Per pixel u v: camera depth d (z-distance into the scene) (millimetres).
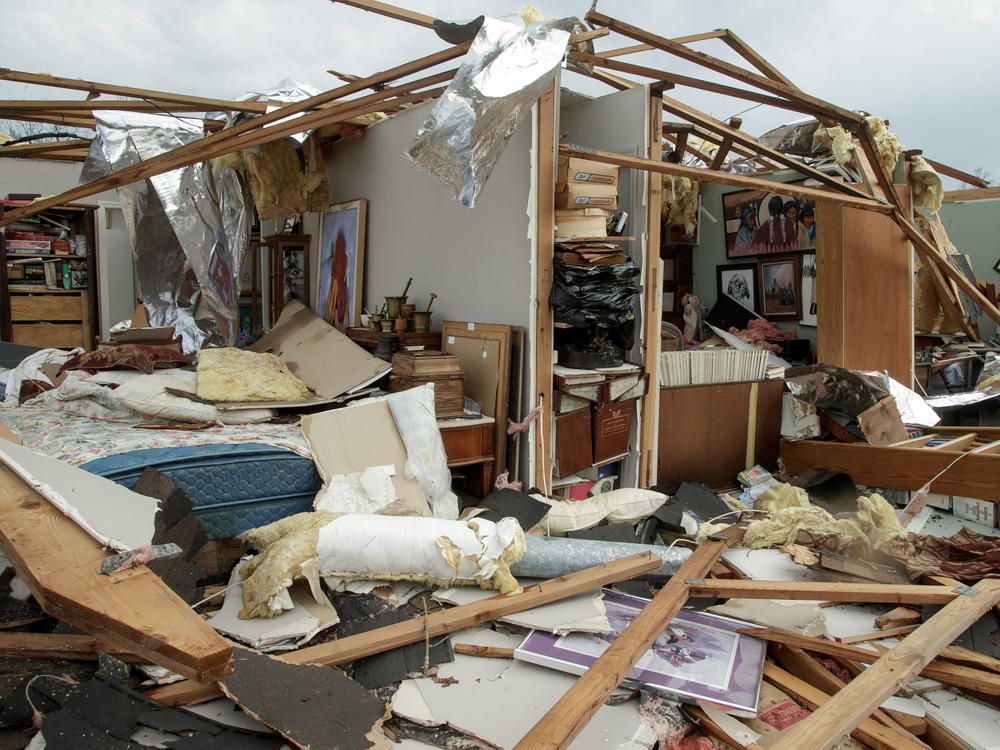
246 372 3951
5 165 7523
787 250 6277
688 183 6469
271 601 2471
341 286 5969
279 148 5609
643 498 3740
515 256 3959
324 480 3205
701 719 2139
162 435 3311
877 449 4391
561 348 4230
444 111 2740
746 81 4129
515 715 2094
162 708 1993
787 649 2518
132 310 7816
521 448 4020
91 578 1730
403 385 3941
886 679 2045
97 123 4824
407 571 2689
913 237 5328
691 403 4703
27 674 2154
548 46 2980
